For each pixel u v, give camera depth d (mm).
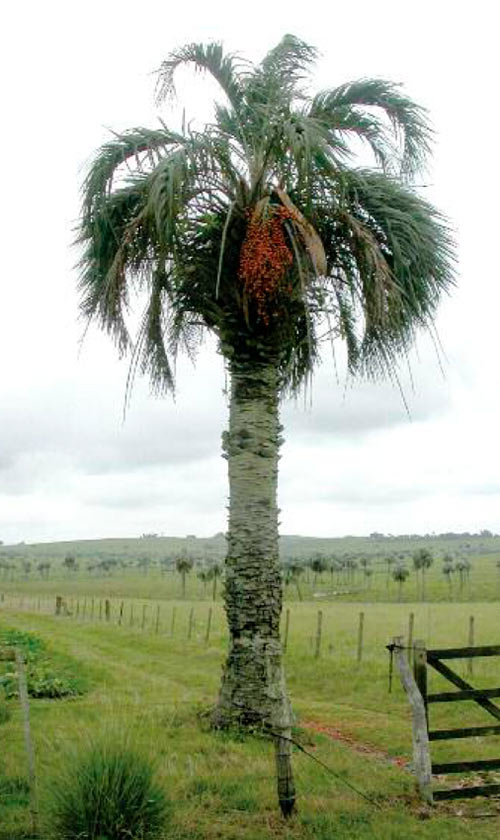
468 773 10234
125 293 12250
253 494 11727
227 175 11289
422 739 8703
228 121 12305
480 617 45312
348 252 12266
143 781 7168
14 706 13719
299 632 35031
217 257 11750
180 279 11906
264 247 10781
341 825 7582
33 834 6898
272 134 11047
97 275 12547
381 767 10359
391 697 17891
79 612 58250
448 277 12258
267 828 7410
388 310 11219
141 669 22641
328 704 17438
